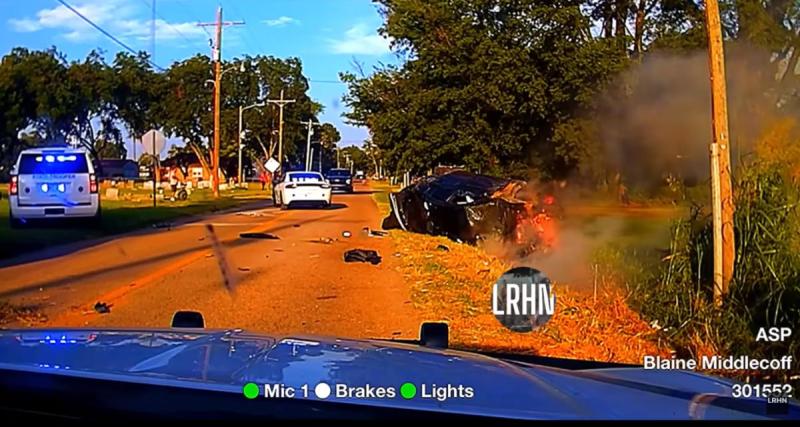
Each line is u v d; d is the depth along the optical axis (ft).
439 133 88.69
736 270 25.41
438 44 87.20
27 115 261.44
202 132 279.28
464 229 55.93
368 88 95.71
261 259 48.11
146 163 251.39
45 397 7.51
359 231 67.97
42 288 36.42
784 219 25.34
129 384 7.84
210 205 111.14
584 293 32.94
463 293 35.19
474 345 25.09
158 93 274.98
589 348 24.45
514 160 91.40
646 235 54.75
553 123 90.99
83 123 274.77
